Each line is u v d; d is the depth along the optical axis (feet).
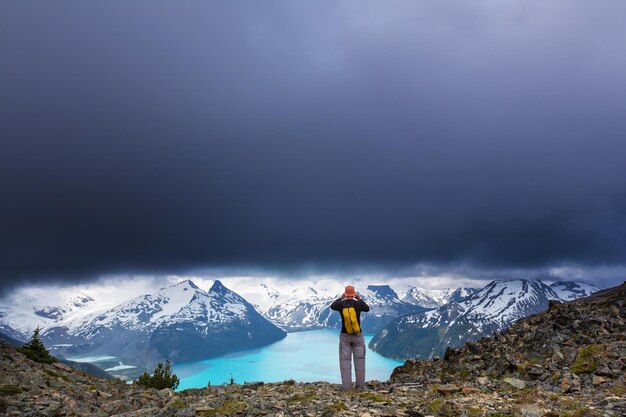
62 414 42.16
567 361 55.21
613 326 66.08
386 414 37.76
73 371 74.74
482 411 36.52
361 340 56.80
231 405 44.88
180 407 45.78
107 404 48.44
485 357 65.57
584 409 35.12
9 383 53.67
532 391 45.52
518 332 74.23
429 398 45.60
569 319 71.31
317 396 49.32
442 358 74.54
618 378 47.55
